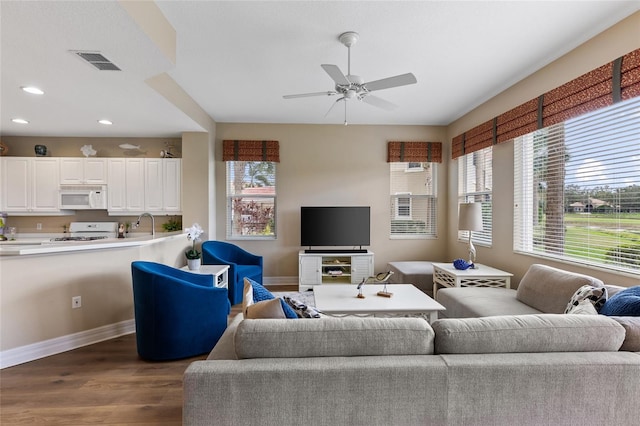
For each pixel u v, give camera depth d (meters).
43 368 2.36
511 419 1.24
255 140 4.92
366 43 2.56
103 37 1.92
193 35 2.42
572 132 2.75
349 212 4.78
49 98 3.09
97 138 4.95
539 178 3.17
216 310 2.62
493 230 3.88
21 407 1.88
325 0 2.03
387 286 3.20
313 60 2.86
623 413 1.24
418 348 1.31
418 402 1.23
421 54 2.76
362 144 5.05
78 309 2.77
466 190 4.59
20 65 2.32
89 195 4.64
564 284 2.29
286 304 1.64
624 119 2.29
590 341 1.31
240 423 1.21
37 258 2.55
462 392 1.23
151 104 3.29
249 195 5.04
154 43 2.01
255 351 1.29
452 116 4.68
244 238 4.98
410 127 5.09
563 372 1.23
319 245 4.75
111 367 2.38
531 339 1.31
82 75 2.51
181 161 4.71
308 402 1.21
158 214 4.79
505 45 2.62
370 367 1.22
